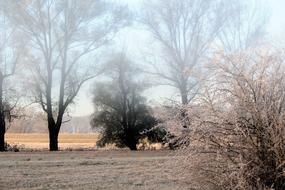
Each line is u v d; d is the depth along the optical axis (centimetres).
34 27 3931
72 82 4134
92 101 4422
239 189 996
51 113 4041
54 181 1627
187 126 1060
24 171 1880
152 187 1484
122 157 2584
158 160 2233
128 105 4331
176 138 1073
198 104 1054
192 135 1040
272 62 1029
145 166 2039
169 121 1080
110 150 3712
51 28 4012
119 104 4362
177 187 1354
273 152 991
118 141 4400
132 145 4284
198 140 1044
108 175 1767
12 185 1544
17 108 4281
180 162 1070
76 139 6109
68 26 4028
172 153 1172
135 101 4316
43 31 3953
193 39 4141
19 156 2738
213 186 1052
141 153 3006
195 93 1060
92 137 6494
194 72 1095
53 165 2103
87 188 1494
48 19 3984
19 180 1636
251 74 1028
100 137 4434
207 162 1048
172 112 1093
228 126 1021
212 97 1042
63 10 4025
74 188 1495
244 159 1001
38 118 4409
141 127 4266
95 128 4441
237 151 1013
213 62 1048
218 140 1031
